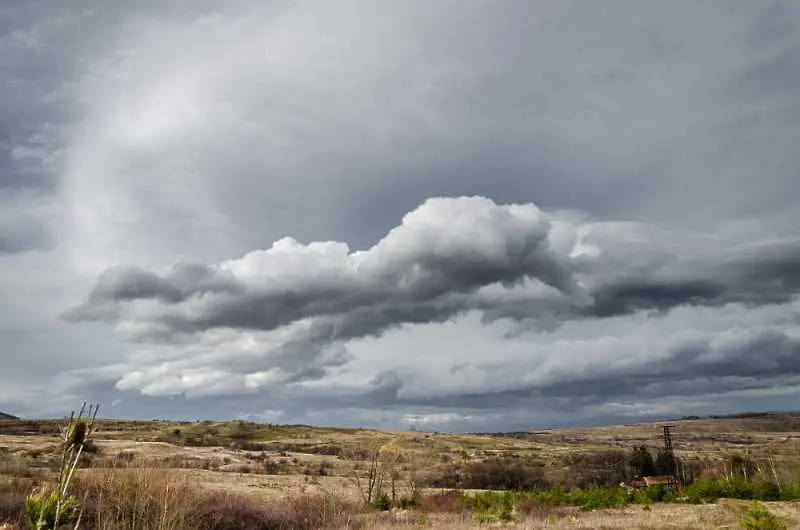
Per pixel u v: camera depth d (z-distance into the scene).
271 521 39.94
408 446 136.38
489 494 55.66
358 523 41.56
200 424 179.88
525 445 193.38
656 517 39.12
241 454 107.69
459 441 190.25
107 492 31.09
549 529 33.66
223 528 36.53
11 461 44.81
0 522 27.86
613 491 55.09
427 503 51.88
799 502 49.78
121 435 134.75
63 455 7.99
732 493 55.56
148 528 29.28
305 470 83.81
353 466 91.69
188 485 38.00
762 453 111.88
